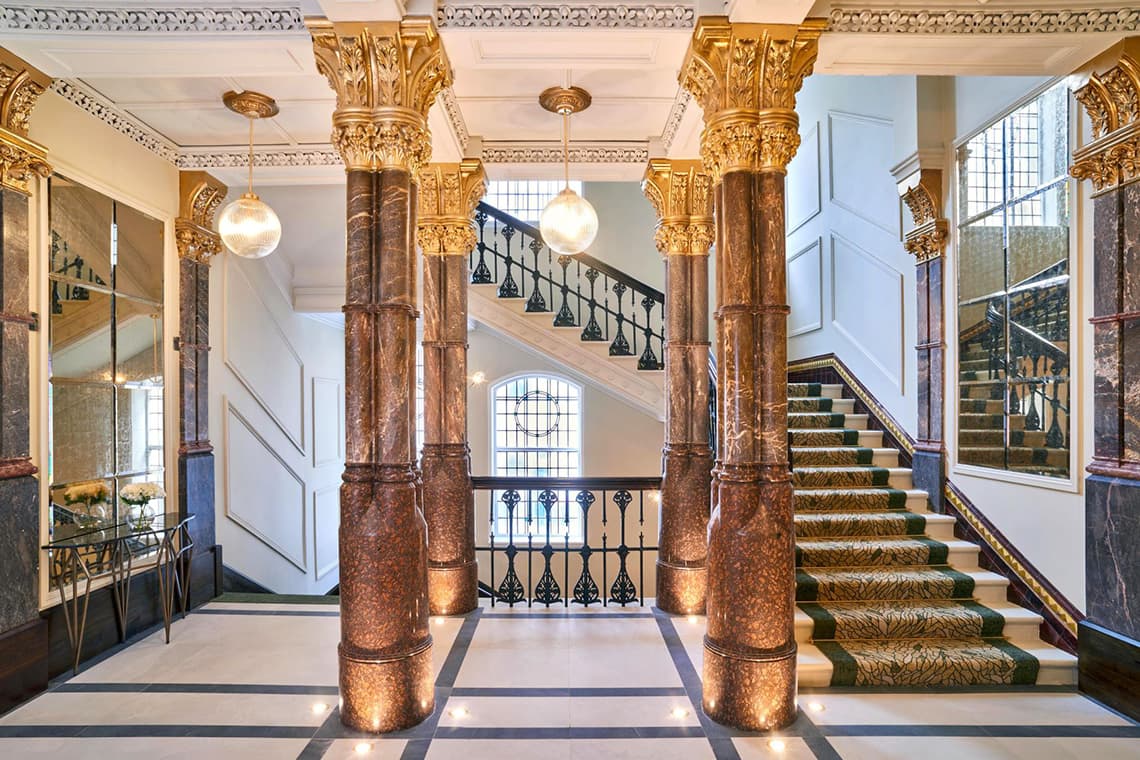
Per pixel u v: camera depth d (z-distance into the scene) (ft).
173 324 17.12
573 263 31.89
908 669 12.49
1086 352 12.55
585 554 17.38
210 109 14.49
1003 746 10.17
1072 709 11.44
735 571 10.62
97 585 14.10
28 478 12.09
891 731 10.62
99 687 12.26
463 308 16.89
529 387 32.09
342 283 25.29
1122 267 11.37
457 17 10.56
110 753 9.86
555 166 17.19
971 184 16.08
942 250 17.10
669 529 16.70
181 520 15.47
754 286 10.78
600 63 11.89
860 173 21.77
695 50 10.66
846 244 22.91
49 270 13.10
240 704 11.51
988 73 12.17
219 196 18.24
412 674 10.71
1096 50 11.16
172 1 10.52
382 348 10.55
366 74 10.41
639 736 10.43
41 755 9.78
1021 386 14.33
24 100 11.90
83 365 14.05
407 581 10.66
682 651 14.01
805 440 20.63
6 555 11.57
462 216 16.56
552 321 24.20
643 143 16.79
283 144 16.57
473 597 16.87
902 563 15.75
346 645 10.64
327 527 28.94
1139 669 10.89
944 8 10.48
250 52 11.24
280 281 24.27
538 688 12.19
